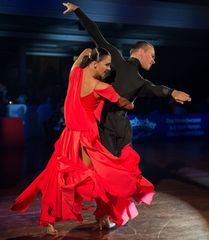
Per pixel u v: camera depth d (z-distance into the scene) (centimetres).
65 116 307
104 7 1263
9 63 2267
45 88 1948
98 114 304
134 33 1614
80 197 299
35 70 2355
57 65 2372
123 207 314
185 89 2158
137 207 391
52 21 1375
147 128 1107
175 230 325
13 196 450
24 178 563
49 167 307
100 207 315
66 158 298
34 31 1527
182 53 2236
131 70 323
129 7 1306
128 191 291
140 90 323
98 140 304
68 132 306
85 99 297
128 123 329
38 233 320
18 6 1203
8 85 2242
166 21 1384
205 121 1205
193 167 635
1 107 1145
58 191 298
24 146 935
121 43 1677
